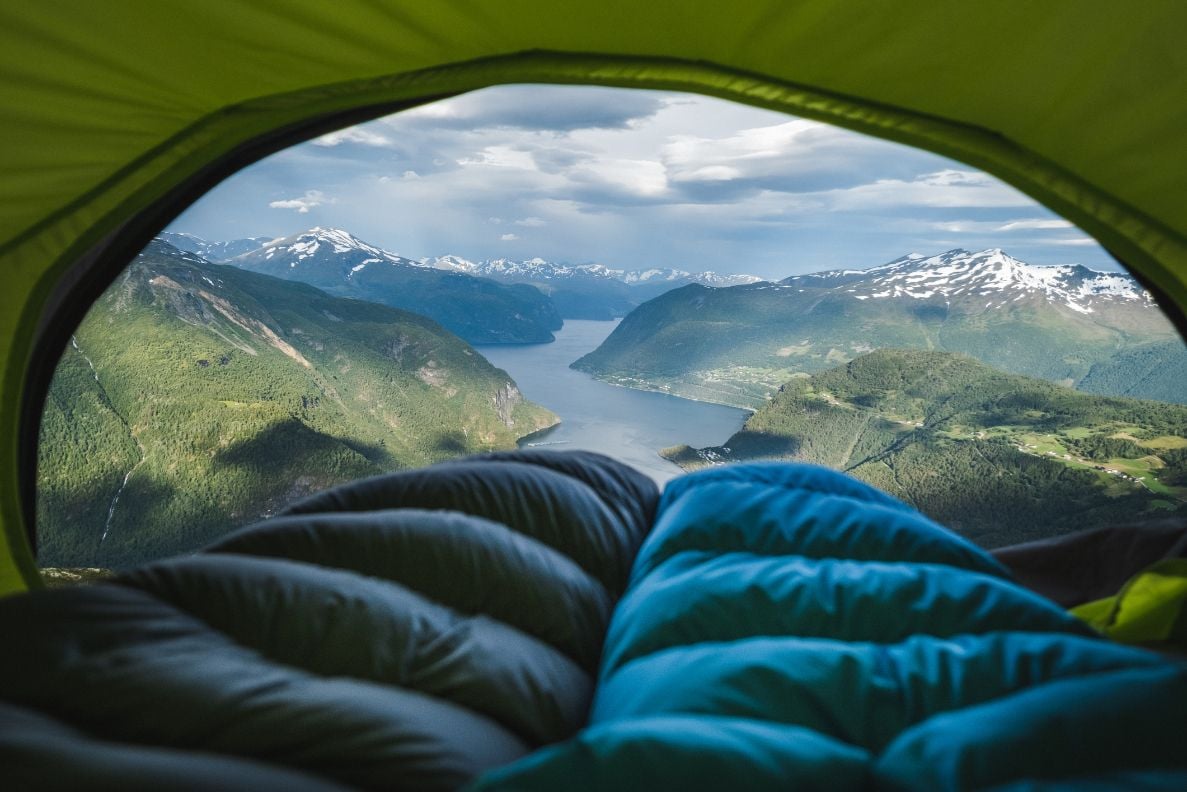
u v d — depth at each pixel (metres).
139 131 1.16
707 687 0.51
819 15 0.93
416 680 0.55
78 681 0.44
